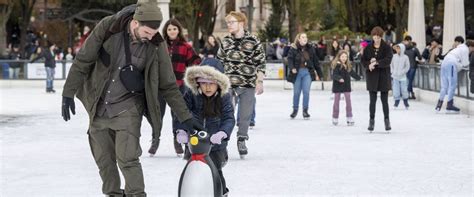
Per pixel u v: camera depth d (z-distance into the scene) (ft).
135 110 28.48
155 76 28.30
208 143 26.99
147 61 28.17
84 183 39.01
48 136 60.39
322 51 127.34
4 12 176.45
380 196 35.58
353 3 169.89
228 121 31.53
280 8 175.83
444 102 87.66
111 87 28.32
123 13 28.19
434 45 101.76
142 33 27.50
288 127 66.64
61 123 71.10
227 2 243.60
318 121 72.02
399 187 37.73
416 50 100.22
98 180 39.88
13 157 48.44
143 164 45.09
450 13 107.24
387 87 61.36
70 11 195.52
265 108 87.76
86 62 28.19
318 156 48.42
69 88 28.32
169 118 74.84
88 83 28.76
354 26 170.60
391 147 52.65
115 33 28.09
